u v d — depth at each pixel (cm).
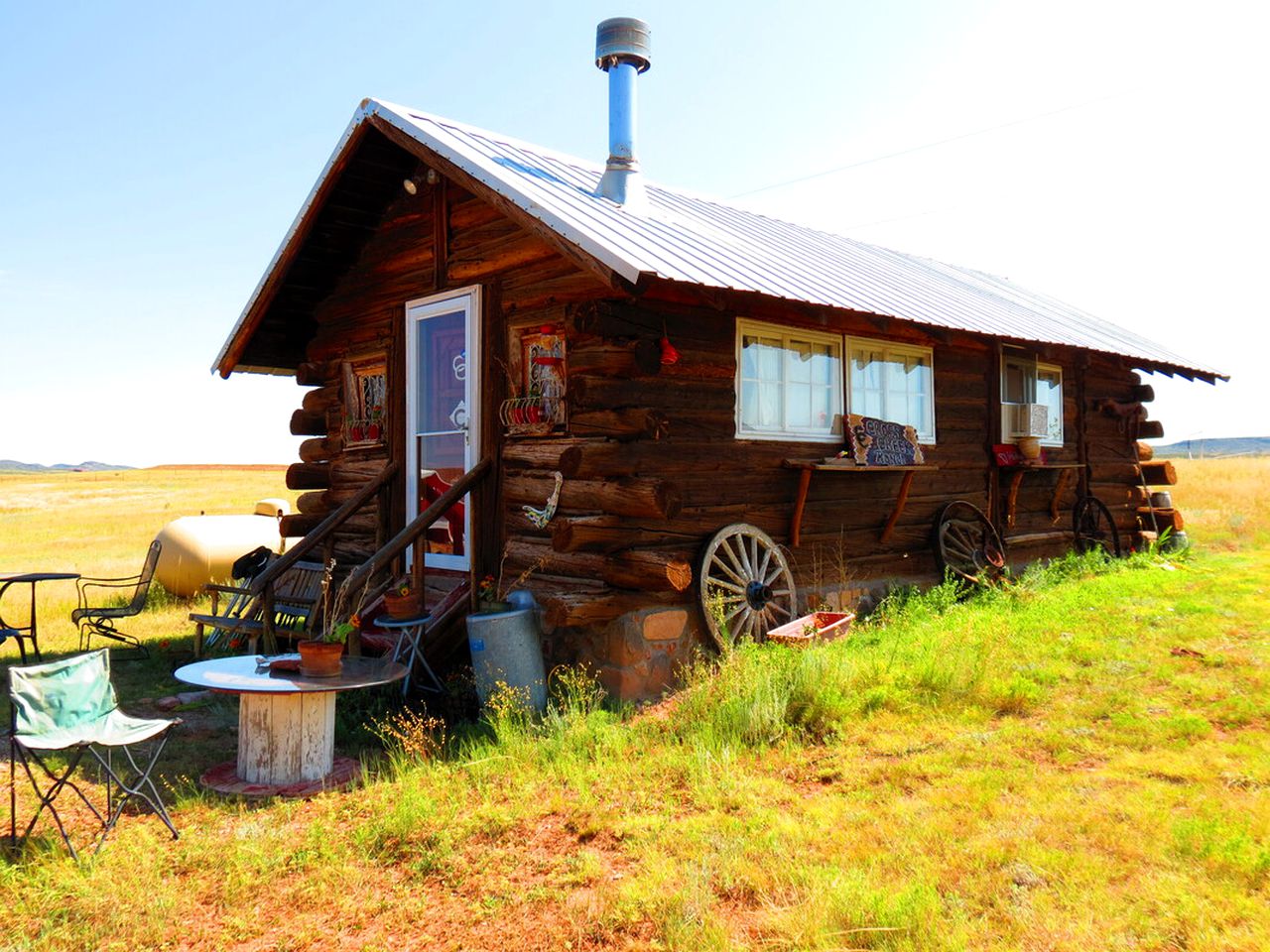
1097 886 400
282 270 1029
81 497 5603
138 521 3762
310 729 604
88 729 516
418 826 511
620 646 757
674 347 813
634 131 943
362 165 945
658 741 638
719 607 817
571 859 476
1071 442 1352
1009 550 1212
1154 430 1491
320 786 590
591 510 769
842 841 465
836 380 983
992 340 1130
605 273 694
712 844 471
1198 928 363
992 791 509
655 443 792
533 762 608
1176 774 520
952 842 452
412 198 980
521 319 841
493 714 706
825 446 963
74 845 499
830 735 624
